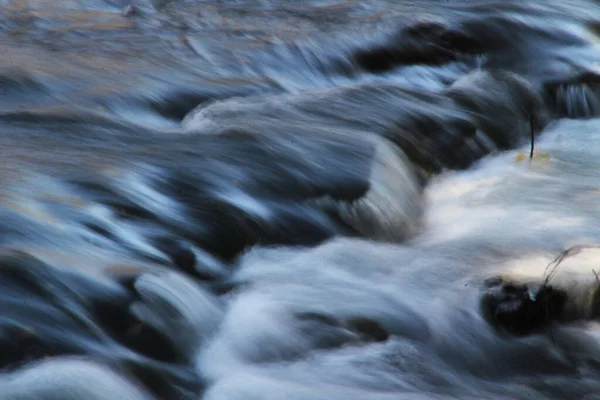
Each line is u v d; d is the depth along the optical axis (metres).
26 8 23.73
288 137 14.09
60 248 10.05
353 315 9.98
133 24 22.78
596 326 10.14
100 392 8.11
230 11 24.16
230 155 13.34
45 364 8.24
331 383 8.95
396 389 9.00
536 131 18.06
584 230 12.73
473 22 21.77
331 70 20.20
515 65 20.97
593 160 16.17
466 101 17.42
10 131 14.20
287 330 9.66
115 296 9.24
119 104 16.41
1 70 17.31
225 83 18.34
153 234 11.02
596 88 19.92
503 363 9.66
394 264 11.38
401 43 21.00
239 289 10.45
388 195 12.98
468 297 10.22
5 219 10.45
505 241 12.23
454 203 13.87
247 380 8.91
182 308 9.55
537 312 9.95
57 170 12.34
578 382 9.42
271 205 12.12
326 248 11.62
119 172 12.40
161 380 8.68
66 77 17.59
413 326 9.95
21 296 8.89
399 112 16.20
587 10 23.58
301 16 23.42
